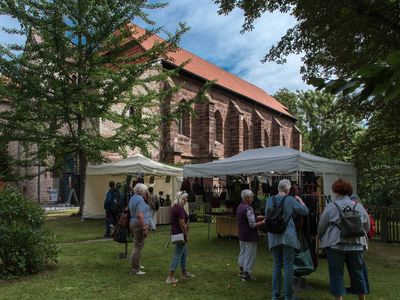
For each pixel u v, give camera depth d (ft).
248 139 125.70
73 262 28.86
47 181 90.53
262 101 137.69
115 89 56.39
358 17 30.94
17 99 52.08
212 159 101.86
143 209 25.34
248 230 24.04
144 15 56.59
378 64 5.67
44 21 51.96
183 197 23.79
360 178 53.88
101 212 59.31
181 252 23.62
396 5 28.19
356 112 48.47
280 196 19.36
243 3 39.93
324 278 24.98
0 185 36.04
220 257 31.50
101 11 53.36
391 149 50.21
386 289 22.29
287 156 34.40
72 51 55.52
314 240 23.56
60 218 60.39
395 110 41.93
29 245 24.86
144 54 59.52
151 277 24.64
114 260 29.78
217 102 112.78
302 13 38.45
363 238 17.21
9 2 50.62
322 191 37.04
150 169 53.06
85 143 55.36
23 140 56.39
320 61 42.86
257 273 26.08
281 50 42.09
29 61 55.98
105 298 20.03
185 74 97.86
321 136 147.64
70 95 53.01
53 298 19.88
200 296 20.54
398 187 54.70
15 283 22.74
